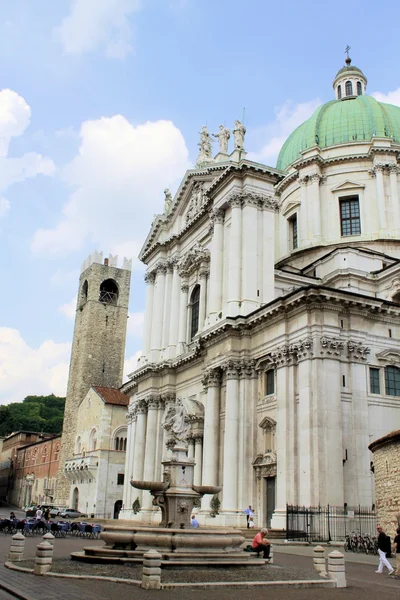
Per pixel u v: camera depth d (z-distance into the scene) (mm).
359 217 55344
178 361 51375
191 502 24203
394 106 62938
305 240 55969
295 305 36500
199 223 52938
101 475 72375
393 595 15523
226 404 40750
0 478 128750
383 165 55062
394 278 43531
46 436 124000
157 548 20766
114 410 75500
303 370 35156
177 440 25078
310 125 61812
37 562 18062
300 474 33625
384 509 27234
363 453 34156
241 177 46125
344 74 68500
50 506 78625
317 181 57031
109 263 98000
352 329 36438
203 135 57719
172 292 56625
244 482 38312
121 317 95875
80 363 91062
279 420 35938
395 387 37438
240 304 43031
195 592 15219
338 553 17750
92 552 21234
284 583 16812
